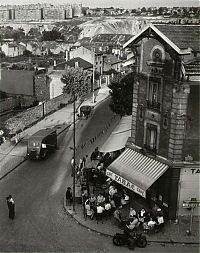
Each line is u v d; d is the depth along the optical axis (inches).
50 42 7731.3
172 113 1191.6
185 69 1132.5
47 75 3550.7
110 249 1075.3
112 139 1631.4
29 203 1359.5
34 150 1808.6
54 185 1525.6
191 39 1216.8
